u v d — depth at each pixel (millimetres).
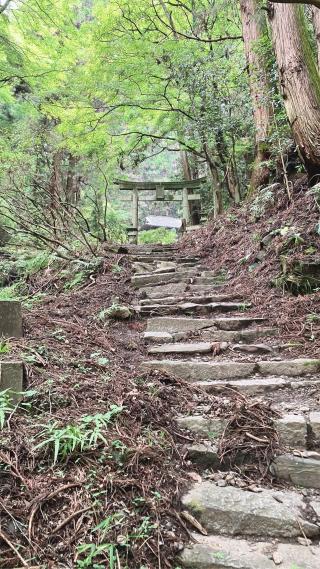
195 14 7996
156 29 7902
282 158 5109
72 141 8164
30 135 8320
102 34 7219
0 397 2041
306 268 3791
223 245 5887
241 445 2020
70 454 1799
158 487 1740
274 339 3211
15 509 1553
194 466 1975
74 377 2414
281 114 5703
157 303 4176
